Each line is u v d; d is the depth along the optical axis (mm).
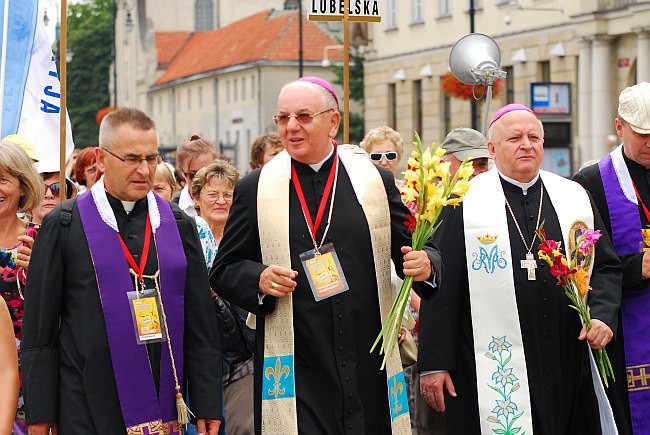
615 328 6258
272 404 5609
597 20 31078
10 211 6031
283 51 66312
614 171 6852
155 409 5344
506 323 6344
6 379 5250
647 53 29953
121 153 5352
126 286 5352
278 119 5688
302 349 5609
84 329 5312
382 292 5672
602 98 31391
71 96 89000
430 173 5551
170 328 5406
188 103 79812
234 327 6746
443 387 6496
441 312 6387
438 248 6227
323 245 5617
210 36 81938
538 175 6574
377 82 43125
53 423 5336
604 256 6496
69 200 5496
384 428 5699
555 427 6312
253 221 5754
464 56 10312
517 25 34844
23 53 8016
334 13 8047
